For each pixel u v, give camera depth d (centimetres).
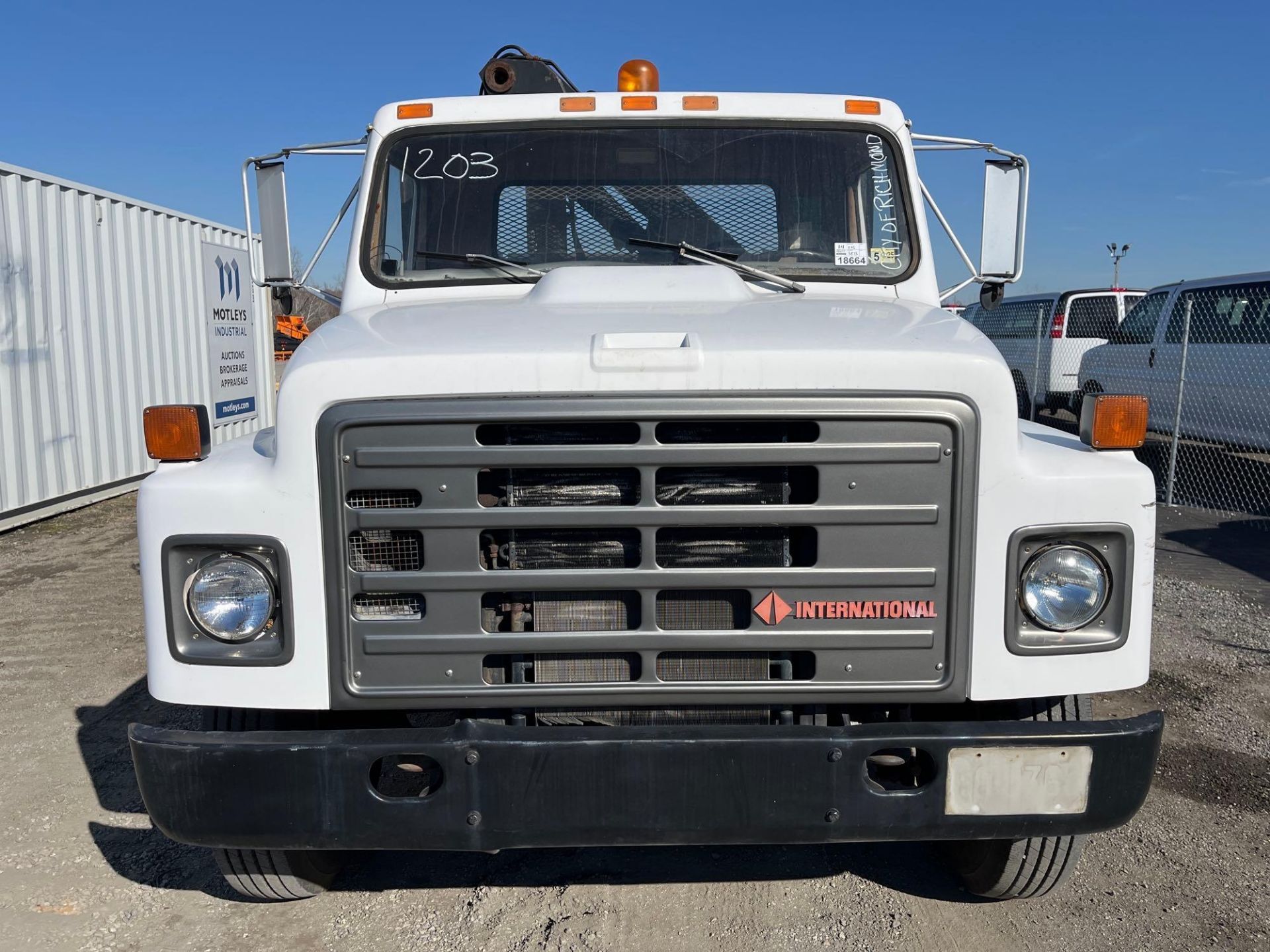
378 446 228
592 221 344
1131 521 234
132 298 1024
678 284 307
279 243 371
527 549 238
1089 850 343
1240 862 335
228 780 230
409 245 343
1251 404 1112
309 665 234
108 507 970
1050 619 236
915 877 329
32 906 314
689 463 228
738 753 226
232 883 300
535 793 227
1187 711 464
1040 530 231
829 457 228
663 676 241
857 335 244
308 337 262
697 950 288
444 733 231
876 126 352
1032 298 1670
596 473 234
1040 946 289
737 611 239
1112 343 1370
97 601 661
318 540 231
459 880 329
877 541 232
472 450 227
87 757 423
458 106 352
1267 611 632
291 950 291
